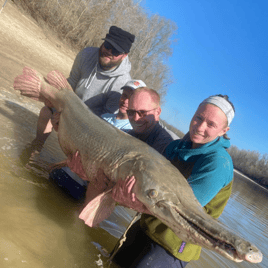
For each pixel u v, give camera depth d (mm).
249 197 6996
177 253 1055
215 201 1064
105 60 1926
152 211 1011
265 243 2686
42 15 9602
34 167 1558
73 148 1421
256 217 3988
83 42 11156
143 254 1086
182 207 940
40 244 1022
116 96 2020
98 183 1277
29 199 1258
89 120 1412
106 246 1256
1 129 1749
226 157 1048
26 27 7594
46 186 1455
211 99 1064
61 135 1527
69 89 1653
